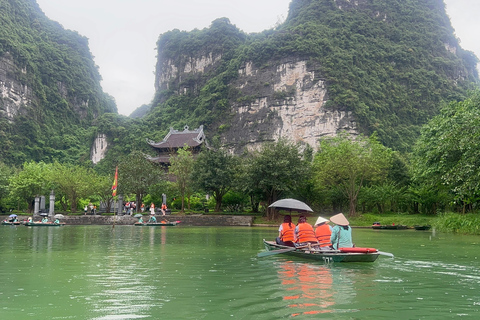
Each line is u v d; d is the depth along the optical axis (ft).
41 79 575.38
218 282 31.65
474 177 81.10
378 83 490.90
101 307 23.76
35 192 203.82
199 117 531.09
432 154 108.37
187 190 179.83
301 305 24.13
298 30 516.73
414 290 28.66
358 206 183.62
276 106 482.69
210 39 621.31
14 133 491.31
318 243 46.83
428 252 54.19
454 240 75.82
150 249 58.13
